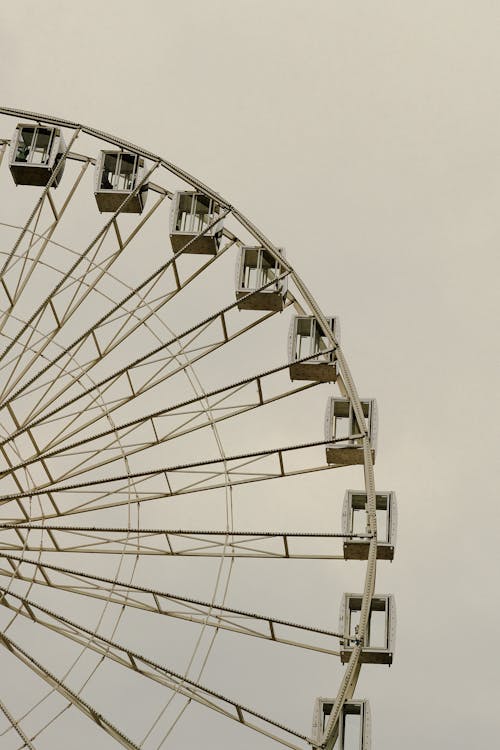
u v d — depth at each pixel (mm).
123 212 42969
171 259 39656
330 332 40625
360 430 39031
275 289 40938
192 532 36500
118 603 35688
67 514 36719
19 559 35344
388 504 38656
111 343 38750
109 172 42938
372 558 36969
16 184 43125
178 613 35875
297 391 39375
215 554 36750
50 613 34781
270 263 42312
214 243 42188
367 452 38656
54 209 40406
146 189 42969
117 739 33562
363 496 38625
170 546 36656
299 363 39750
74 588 35875
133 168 42938
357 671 35500
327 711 34969
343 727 34688
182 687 34906
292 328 41000
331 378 40312
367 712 34844
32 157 42812
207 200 42938
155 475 37281
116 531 36375
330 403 39750
